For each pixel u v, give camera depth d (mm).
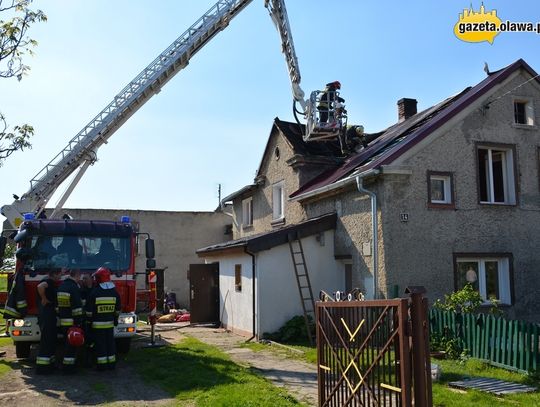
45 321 9117
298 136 18453
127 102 14648
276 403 6730
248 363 10164
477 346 9555
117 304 9508
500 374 8469
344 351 5691
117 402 7180
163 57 14984
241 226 22578
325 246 14203
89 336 9539
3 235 10969
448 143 12758
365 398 5258
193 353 11062
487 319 9367
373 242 12336
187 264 26234
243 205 22516
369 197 12680
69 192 14531
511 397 7035
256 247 13469
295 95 16688
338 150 18219
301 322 13391
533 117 13789
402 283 11859
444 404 6715
